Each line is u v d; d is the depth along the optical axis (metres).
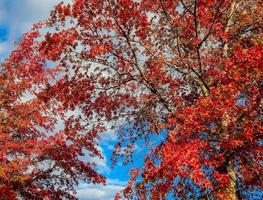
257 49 10.97
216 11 13.77
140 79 14.41
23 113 17.06
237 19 15.12
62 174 17.52
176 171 10.24
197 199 12.02
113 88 14.70
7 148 15.77
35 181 17.09
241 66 11.07
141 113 14.73
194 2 13.92
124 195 11.56
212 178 11.93
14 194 15.40
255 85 11.13
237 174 12.88
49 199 16.95
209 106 11.24
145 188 11.48
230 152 11.62
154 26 14.58
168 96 14.31
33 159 16.69
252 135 10.88
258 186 12.80
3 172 15.17
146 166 11.12
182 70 14.27
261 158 11.59
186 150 10.41
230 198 11.95
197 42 13.44
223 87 11.34
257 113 11.18
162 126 13.48
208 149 11.26
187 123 11.24
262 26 14.97
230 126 11.25
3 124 16.81
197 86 14.78
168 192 11.46
